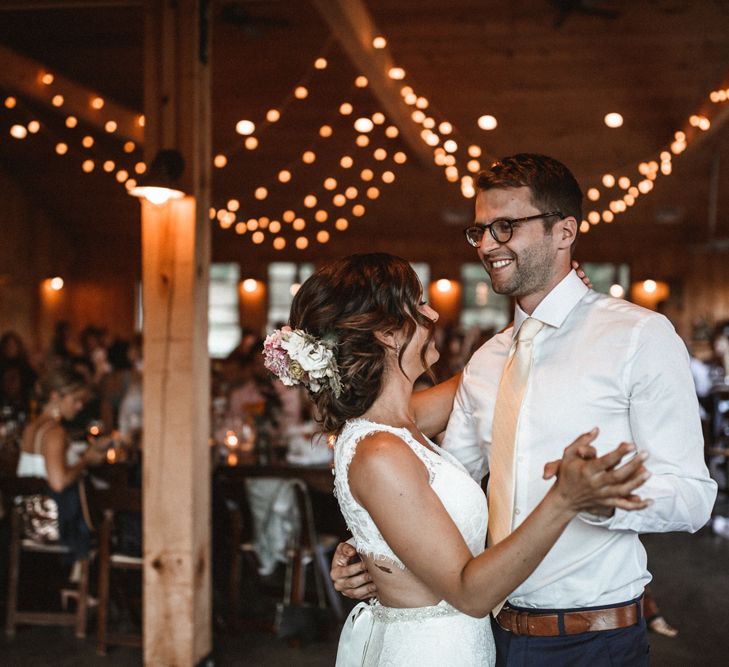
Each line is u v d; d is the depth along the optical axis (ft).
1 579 14.53
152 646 11.35
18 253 36.50
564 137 28.60
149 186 10.69
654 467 5.22
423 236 38.32
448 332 32.94
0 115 31.19
